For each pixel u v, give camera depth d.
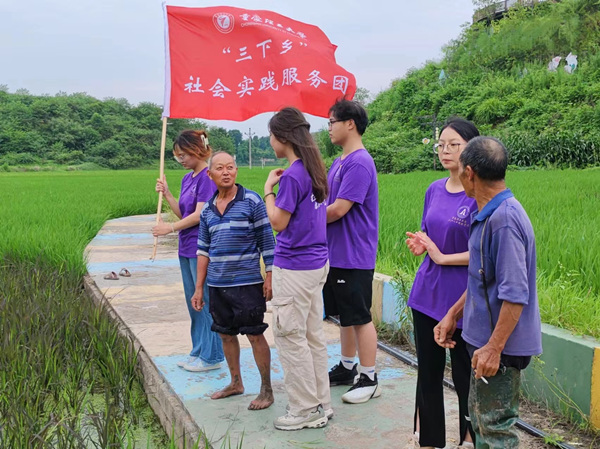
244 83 4.87
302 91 4.81
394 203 10.63
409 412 3.73
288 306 3.37
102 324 5.21
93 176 48.88
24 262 7.98
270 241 3.76
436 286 3.01
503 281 2.37
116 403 4.19
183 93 4.84
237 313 3.70
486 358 2.42
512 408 2.52
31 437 3.50
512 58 49.91
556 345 3.61
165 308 6.27
